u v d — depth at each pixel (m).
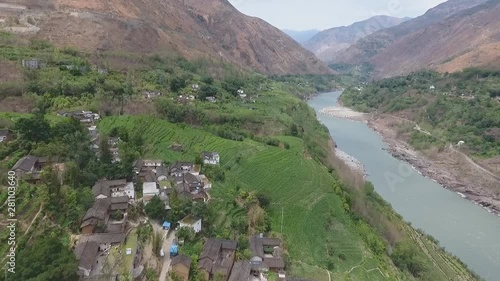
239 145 127.88
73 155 88.62
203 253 70.44
